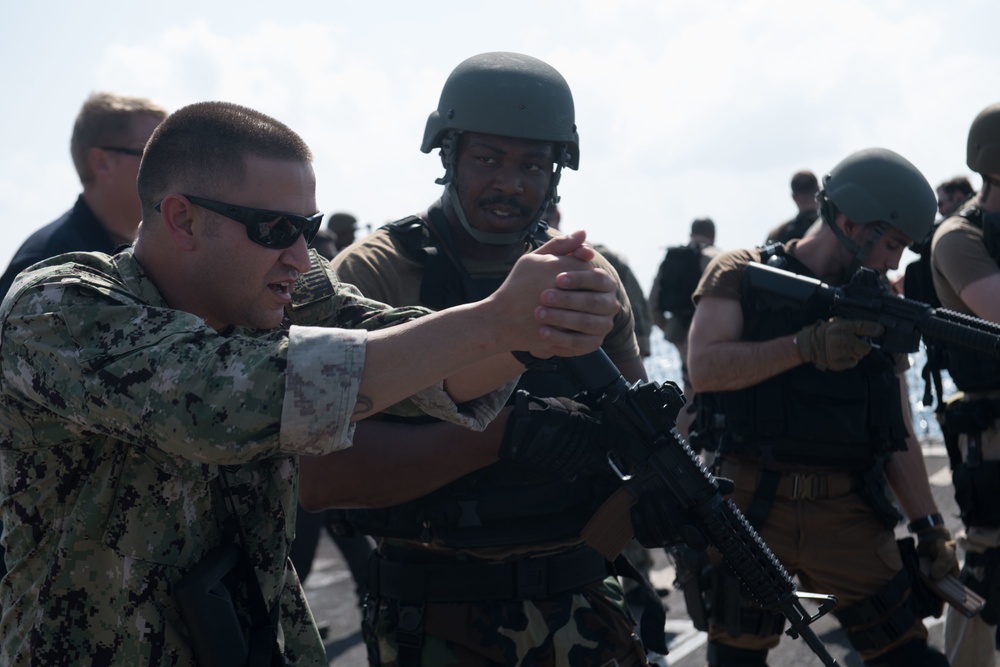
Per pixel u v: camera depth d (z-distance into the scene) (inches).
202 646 60.1
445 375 55.2
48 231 128.9
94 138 127.9
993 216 145.1
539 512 96.2
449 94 101.9
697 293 137.5
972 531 145.8
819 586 132.3
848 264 135.8
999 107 146.3
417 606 98.0
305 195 61.9
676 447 91.4
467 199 101.2
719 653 128.6
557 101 101.4
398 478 93.0
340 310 74.7
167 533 61.1
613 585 101.9
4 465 61.2
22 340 56.7
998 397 142.9
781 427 129.0
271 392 52.4
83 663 61.2
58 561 60.8
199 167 59.7
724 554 92.6
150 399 53.1
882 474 134.3
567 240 54.2
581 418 92.2
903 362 138.3
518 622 96.3
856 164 134.0
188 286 61.9
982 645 144.1
